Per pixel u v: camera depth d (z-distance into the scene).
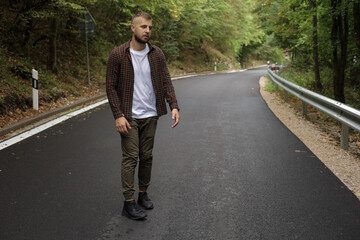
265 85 15.89
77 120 7.05
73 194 3.37
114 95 2.82
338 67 11.35
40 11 9.63
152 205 3.08
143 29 2.74
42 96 8.35
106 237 2.59
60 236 2.60
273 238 2.57
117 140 5.45
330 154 4.75
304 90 7.42
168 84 3.04
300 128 6.50
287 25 16.70
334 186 3.58
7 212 2.97
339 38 10.95
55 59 10.96
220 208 3.08
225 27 33.56
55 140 5.43
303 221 2.83
